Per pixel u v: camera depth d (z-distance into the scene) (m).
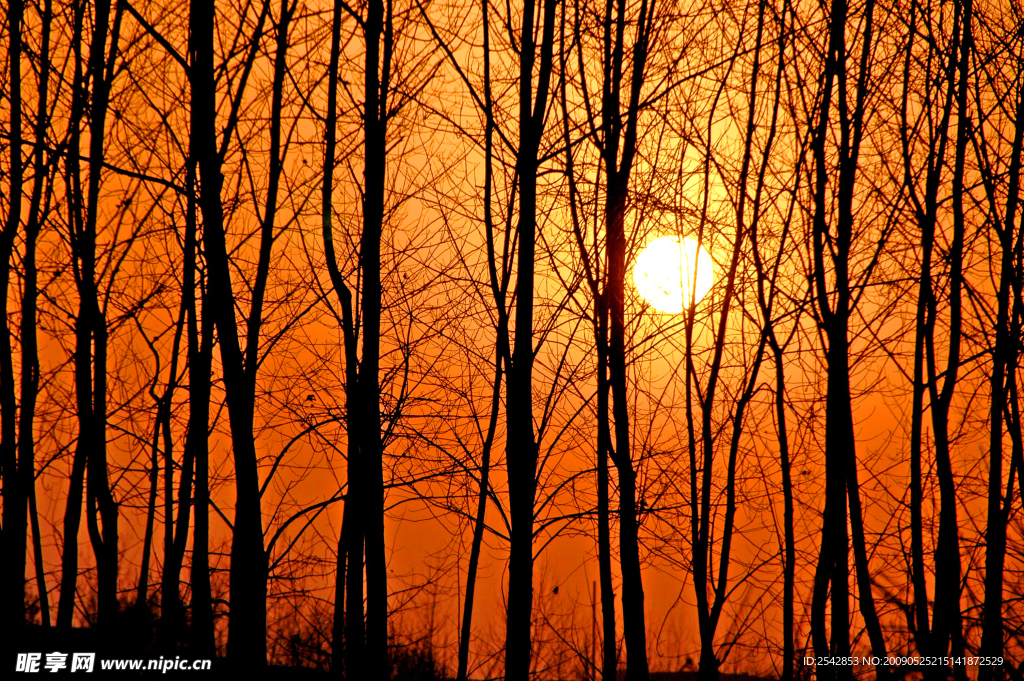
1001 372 4.43
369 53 4.43
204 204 4.09
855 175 4.60
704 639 4.43
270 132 4.63
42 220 4.56
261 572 4.09
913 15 4.43
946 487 4.42
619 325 4.49
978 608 4.60
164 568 4.63
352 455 4.48
